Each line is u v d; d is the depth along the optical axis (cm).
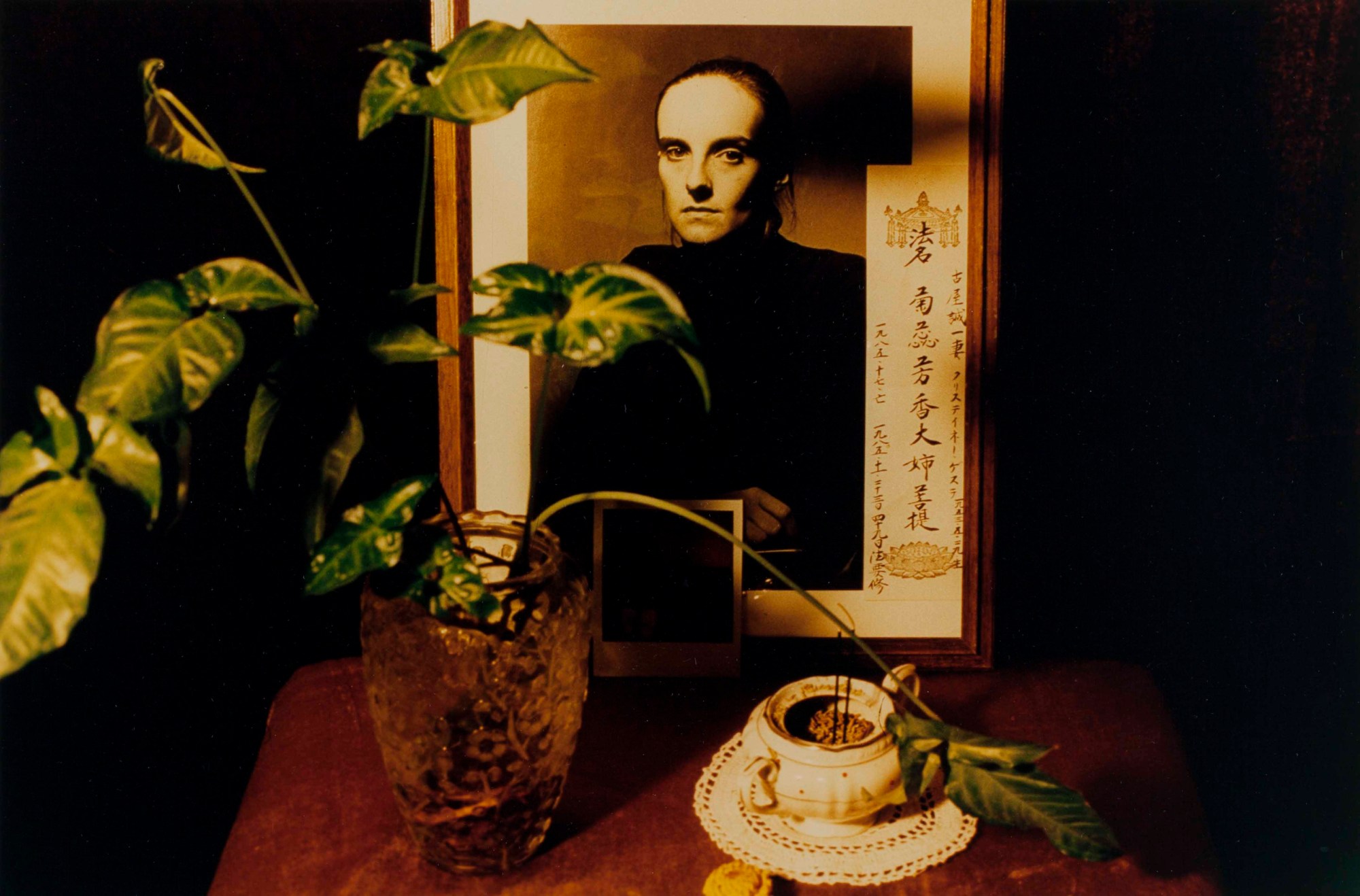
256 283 60
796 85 84
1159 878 71
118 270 98
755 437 88
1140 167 97
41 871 107
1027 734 83
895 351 87
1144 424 103
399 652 66
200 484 104
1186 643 107
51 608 52
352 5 95
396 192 100
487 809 69
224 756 112
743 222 85
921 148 85
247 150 97
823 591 89
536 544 74
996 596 90
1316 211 97
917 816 75
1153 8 94
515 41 60
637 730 84
